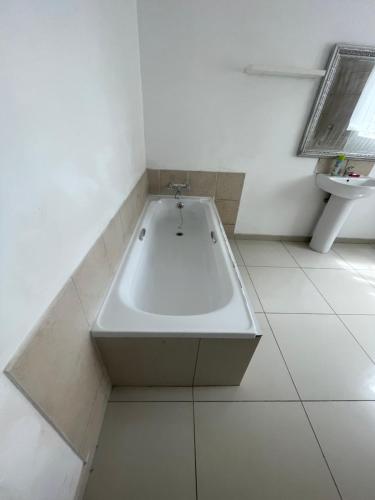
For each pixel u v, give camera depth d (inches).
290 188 90.5
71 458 31.1
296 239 104.3
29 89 20.8
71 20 27.5
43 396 24.2
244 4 59.2
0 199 18.0
